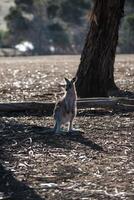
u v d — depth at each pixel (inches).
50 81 1047.6
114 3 807.1
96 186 385.1
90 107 661.3
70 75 1184.8
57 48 3735.2
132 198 359.3
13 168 431.5
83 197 362.0
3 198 362.9
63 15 4028.1
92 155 467.2
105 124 596.1
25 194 370.6
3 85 979.9
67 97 542.6
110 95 834.8
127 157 461.7
